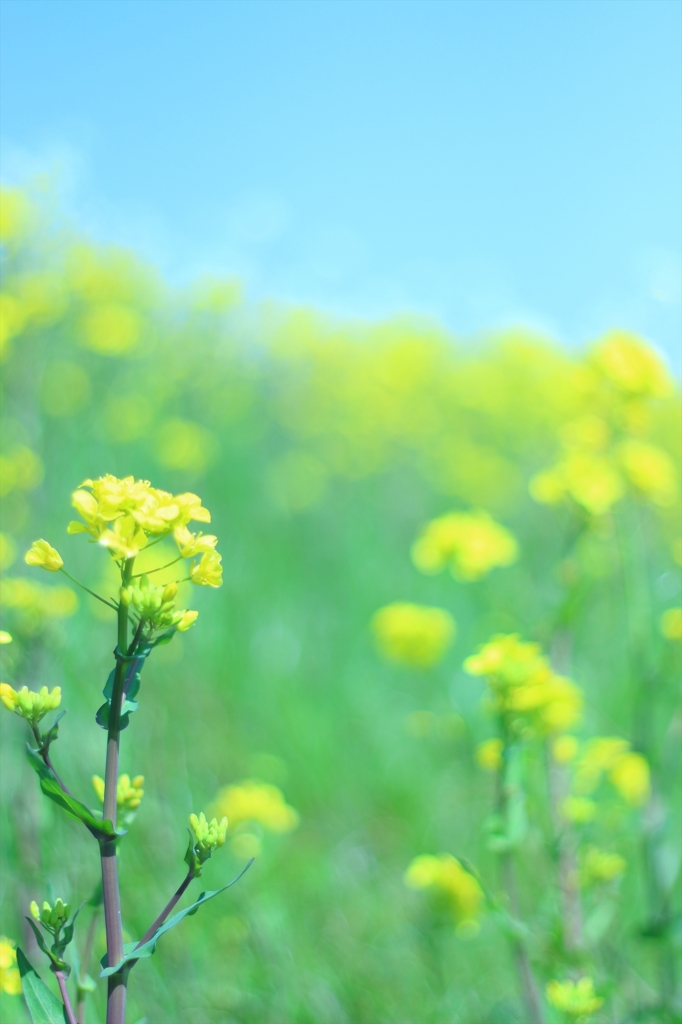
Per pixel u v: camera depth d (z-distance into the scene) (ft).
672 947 4.57
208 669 8.11
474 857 6.52
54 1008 3.42
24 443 8.06
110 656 6.98
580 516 5.29
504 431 16.90
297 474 13.19
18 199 8.42
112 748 3.38
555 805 4.75
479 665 4.17
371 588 10.56
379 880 6.34
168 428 11.33
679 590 6.99
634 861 5.66
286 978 4.95
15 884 4.62
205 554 3.42
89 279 10.00
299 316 16.17
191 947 4.95
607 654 8.16
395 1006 4.96
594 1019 4.41
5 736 5.42
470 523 6.27
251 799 5.71
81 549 8.17
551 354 17.19
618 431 5.80
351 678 9.04
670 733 5.29
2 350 7.94
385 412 16.08
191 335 12.54
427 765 7.63
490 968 5.34
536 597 7.86
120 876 5.08
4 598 4.70
